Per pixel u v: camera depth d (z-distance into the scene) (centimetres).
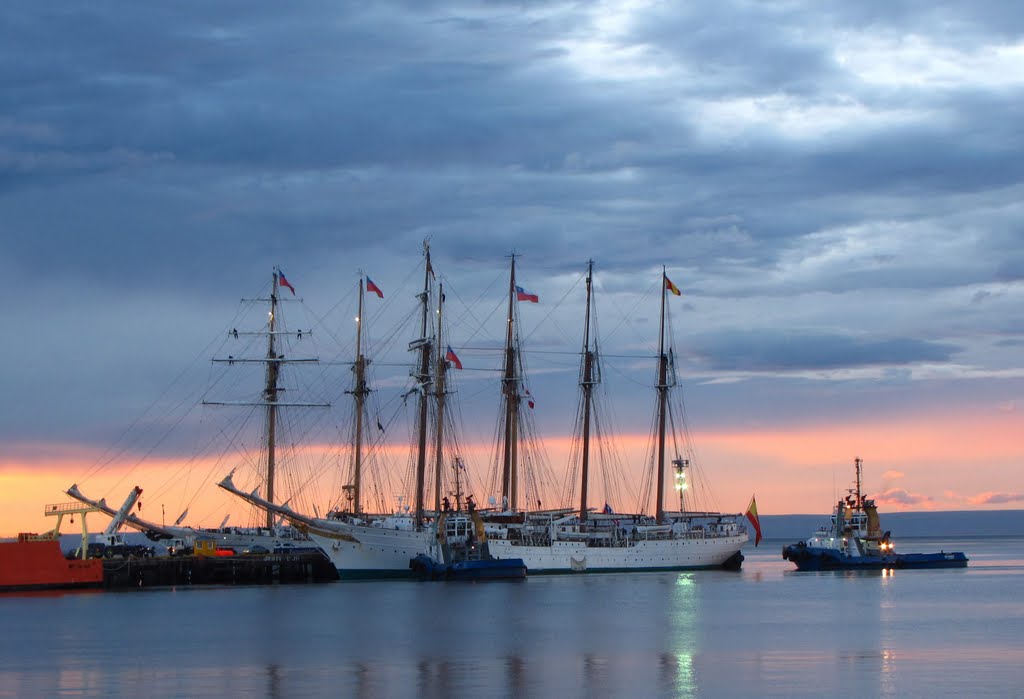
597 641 14800
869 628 16262
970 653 13788
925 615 17988
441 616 17450
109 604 18950
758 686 11612
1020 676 12112
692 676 12188
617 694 11256
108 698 11162
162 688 11625
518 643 14600
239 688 11594
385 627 16112
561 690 11456
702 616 17638
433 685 11712
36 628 16062
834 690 11388
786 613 18100
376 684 11769
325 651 13938
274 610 18162
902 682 11788
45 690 11575
